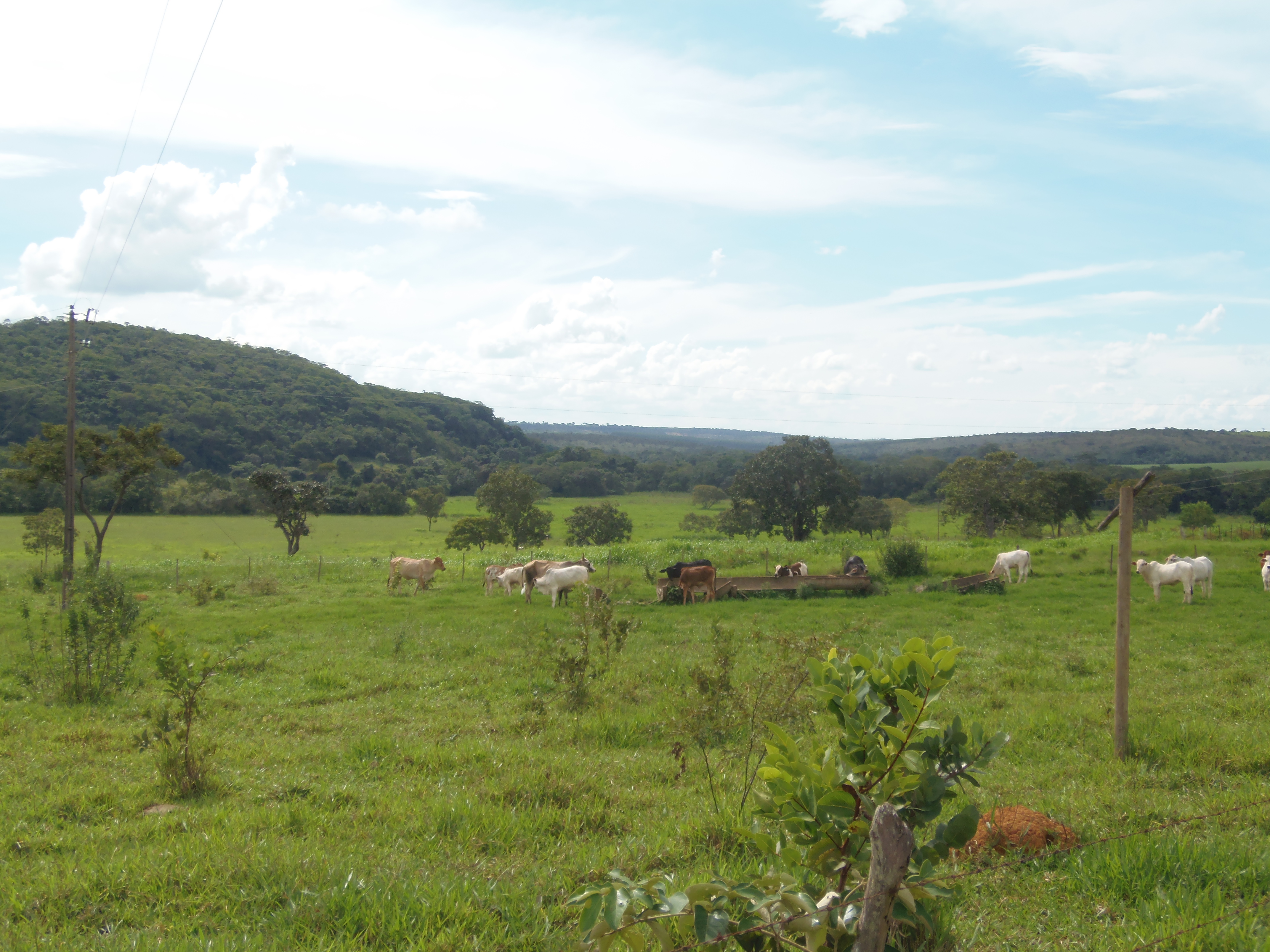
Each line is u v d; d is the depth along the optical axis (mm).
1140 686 11625
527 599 25375
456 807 6348
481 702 11523
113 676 12430
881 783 3342
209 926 4359
